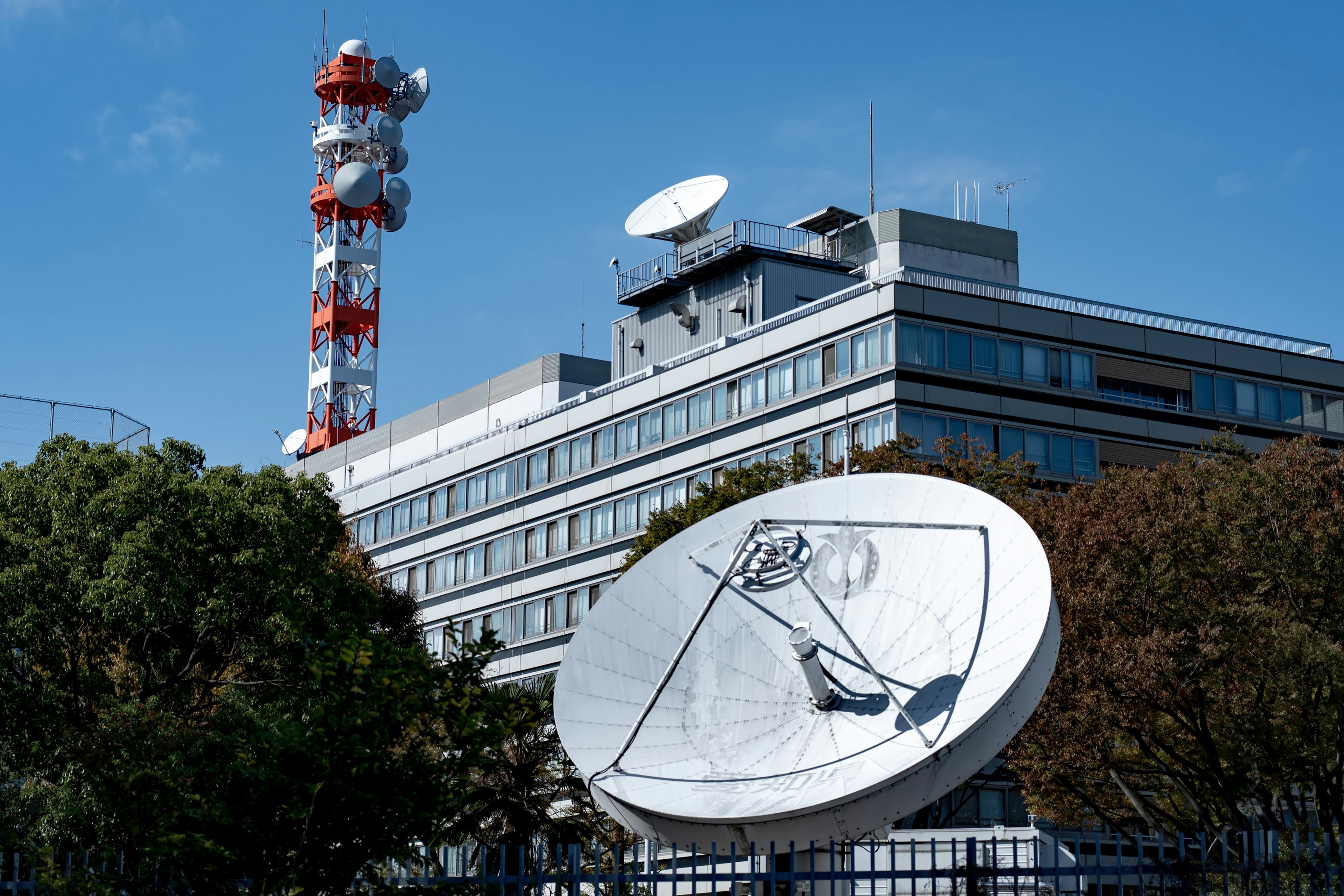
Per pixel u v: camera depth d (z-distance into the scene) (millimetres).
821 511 32906
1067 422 80000
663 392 91375
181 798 19953
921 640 29578
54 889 19172
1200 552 43500
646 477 91625
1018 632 27219
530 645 99062
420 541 111500
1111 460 80750
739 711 30875
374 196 137000
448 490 109688
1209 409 84500
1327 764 43000
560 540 98188
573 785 43625
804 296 95375
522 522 101875
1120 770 46125
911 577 30766
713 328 97938
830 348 80438
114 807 20422
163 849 18484
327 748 18875
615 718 31438
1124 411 81750
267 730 19859
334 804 18953
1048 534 49438
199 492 46469
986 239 98125
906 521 31453
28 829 35438
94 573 45281
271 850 19203
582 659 32500
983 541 29875
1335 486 44219
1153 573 43094
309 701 39844
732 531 33719
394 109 144250
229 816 18969
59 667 43812
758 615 32375
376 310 139500
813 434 80375
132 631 44656
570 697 31859
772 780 28297
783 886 26234
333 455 130500
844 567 32031
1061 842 39719
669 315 101938
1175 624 42875
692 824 26469
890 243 95438
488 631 20609
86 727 31312
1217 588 43375
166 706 42625
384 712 19188
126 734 26203
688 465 88438
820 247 100625
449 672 20250
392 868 21188
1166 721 45625
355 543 84375
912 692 28562
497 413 115188
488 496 105562
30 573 43406
